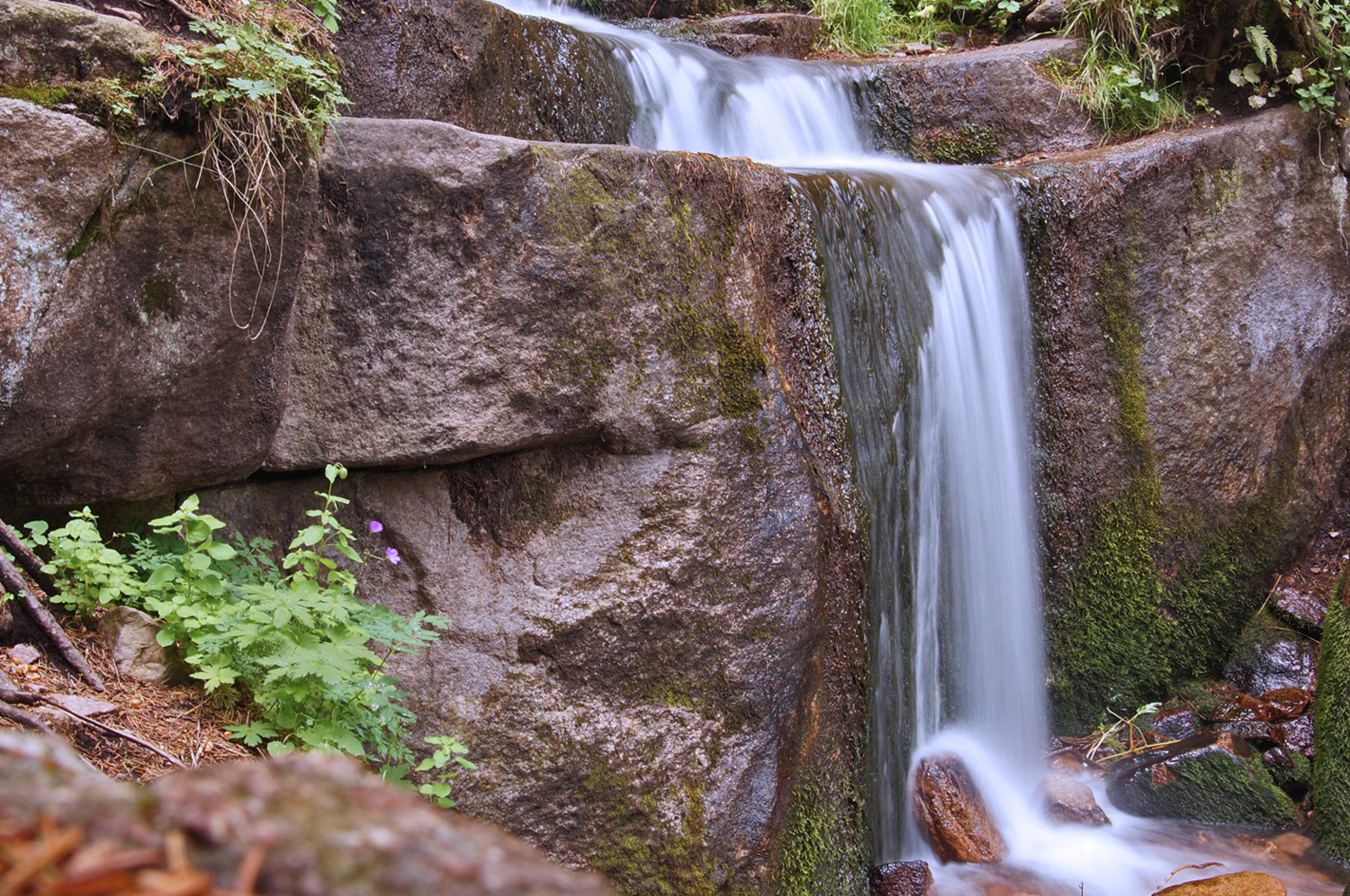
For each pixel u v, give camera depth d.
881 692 4.65
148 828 0.55
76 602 3.05
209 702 3.06
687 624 3.87
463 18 4.56
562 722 3.73
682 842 3.76
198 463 3.33
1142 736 6.06
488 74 4.73
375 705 3.12
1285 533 6.75
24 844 0.54
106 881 0.50
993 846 4.80
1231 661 6.50
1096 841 5.19
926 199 5.14
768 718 3.94
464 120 4.59
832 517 4.25
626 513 3.87
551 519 3.88
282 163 3.15
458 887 0.53
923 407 5.00
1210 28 6.59
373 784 0.61
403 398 3.54
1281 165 6.42
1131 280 6.05
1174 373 6.19
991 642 5.57
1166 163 6.07
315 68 3.46
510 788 3.64
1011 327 5.62
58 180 2.68
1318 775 5.49
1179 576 6.38
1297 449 6.79
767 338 4.11
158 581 3.11
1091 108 6.51
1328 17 6.33
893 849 4.73
